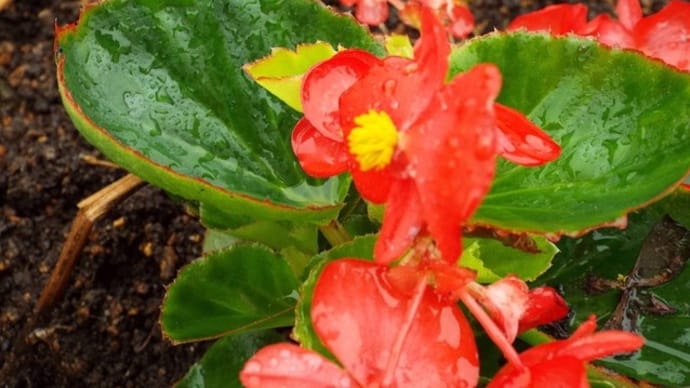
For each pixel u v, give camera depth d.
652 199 0.11
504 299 0.11
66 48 0.13
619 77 0.12
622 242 0.15
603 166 0.12
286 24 0.14
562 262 0.15
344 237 0.14
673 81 0.12
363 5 0.15
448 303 0.10
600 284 0.15
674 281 0.14
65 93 0.12
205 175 0.13
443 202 0.09
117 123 0.13
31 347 0.18
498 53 0.13
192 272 0.14
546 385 0.10
